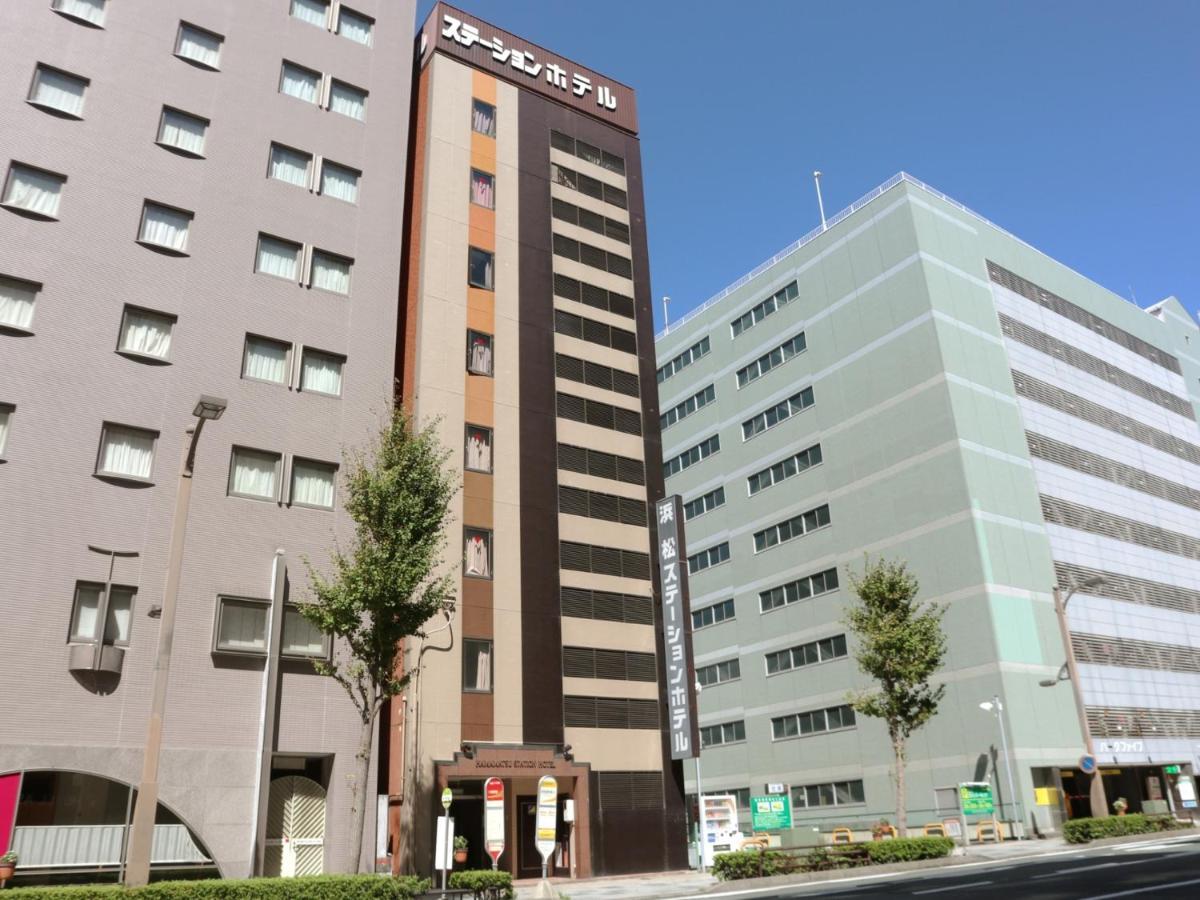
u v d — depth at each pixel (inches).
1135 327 2491.4
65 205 1028.5
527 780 1293.1
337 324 1178.0
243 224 1148.5
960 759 1669.5
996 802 1594.5
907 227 2014.0
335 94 1306.6
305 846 968.9
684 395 2615.7
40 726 850.1
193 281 1085.1
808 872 990.4
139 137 1106.1
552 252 1550.2
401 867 1055.6
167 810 894.4
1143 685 1900.8
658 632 1408.7
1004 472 1854.1
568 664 1298.0
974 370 1920.5
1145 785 1916.8
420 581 875.4
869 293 2076.8
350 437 1133.7
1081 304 2320.4
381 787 1142.3
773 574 2177.7
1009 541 1782.7
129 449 985.5
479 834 1230.3
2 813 812.0
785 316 2308.1
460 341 1375.5
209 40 1216.2
